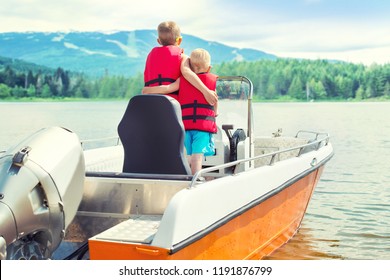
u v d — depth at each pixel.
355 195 8.80
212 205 3.91
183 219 3.56
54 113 41.38
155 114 4.19
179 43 4.75
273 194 4.93
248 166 5.73
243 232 4.47
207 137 4.62
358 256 5.70
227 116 6.03
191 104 4.58
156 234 3.49
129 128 4.29
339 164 12.41
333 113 41.97
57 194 3.54
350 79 122.88
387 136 20.05
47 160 3.56
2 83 127.12
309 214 7.48
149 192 4.17
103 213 4.27
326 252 5.76
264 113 41.31
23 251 3.53
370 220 7.17
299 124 26.61
